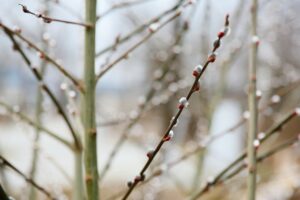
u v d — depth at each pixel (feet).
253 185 5.05
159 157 7.79
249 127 5.17
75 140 5.60
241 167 5.53
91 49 4.63
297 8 9.42
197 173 8.38
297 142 5.64
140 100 7.28
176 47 6.56
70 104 5.70
